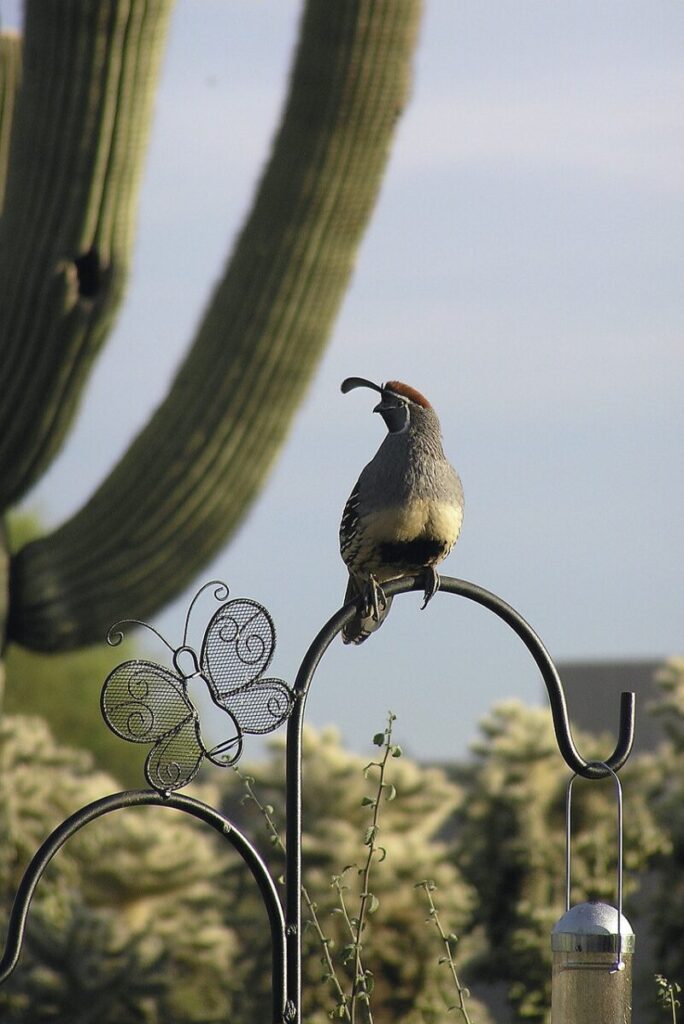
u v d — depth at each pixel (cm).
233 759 587
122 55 1205
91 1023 1181
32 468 1277
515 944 1299
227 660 587
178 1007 1214
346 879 1189
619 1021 599
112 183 1220
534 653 679
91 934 1208
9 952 564
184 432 1305
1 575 1305
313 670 631
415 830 1267
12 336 1234
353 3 1305
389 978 1180
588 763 653
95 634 1327
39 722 1524
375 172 1336
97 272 1234
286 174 1319
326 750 1290
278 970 591
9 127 1420
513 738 1384
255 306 1310
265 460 1331
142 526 1307
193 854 1275
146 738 575
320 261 1324
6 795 1330
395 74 1327
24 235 1227
